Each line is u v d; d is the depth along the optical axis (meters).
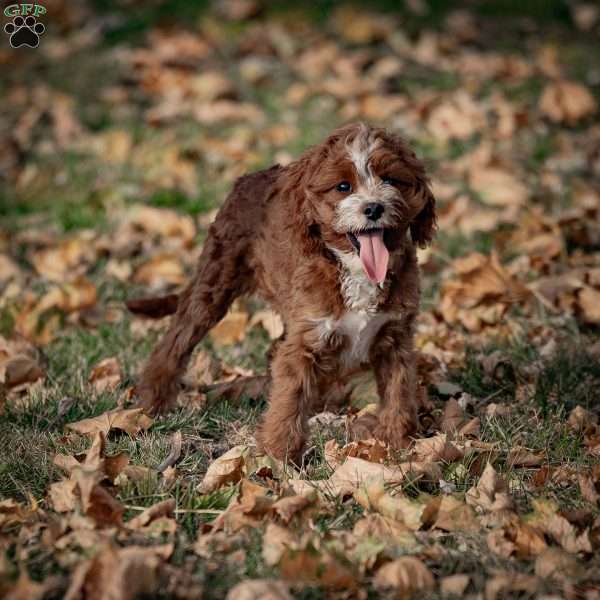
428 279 13.04
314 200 8.85
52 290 12.27
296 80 20.17
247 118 18.59
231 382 10.42
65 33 22.62
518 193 14.79
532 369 10.71
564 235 13.78
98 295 12.94
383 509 7.77
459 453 8.70
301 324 8.83
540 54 21.44
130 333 11.83
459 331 11.83
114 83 20.30
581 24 23.41
